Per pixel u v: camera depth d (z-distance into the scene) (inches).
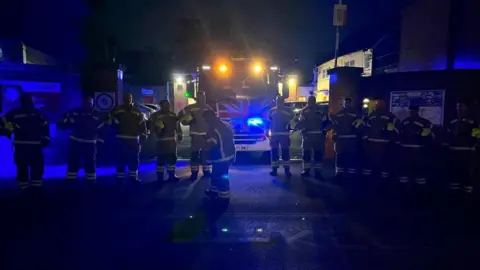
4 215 225.0
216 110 397.7
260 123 397.7
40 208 238.8
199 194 273.9
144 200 257.8
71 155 288.8
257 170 375.9
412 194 277.9
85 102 287.0
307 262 168.4
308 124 336.2
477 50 381.1
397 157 313.0
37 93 373.1
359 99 398.6
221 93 408.8
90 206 243.3
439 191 286.7
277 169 370.3
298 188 295.9
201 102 322.7
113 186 298.5
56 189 286.5
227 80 409.7
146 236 196.1
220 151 211.0
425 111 333.4
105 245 185.0
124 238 193.2
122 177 304.0
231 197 269.3
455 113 319.9
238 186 303.3
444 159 294.2
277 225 213.6
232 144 214.8
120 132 297.1
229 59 410.9
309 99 338.3
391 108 354.3
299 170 374.6
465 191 274.7
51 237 193.6
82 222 214.5
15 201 253.9
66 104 380.2
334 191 286.5
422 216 228.2
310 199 263.9
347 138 320.2
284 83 422.9
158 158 305.4
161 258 171.6
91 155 287.7
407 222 218.4
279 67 418.6
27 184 265.9
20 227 206.4
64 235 196.4
